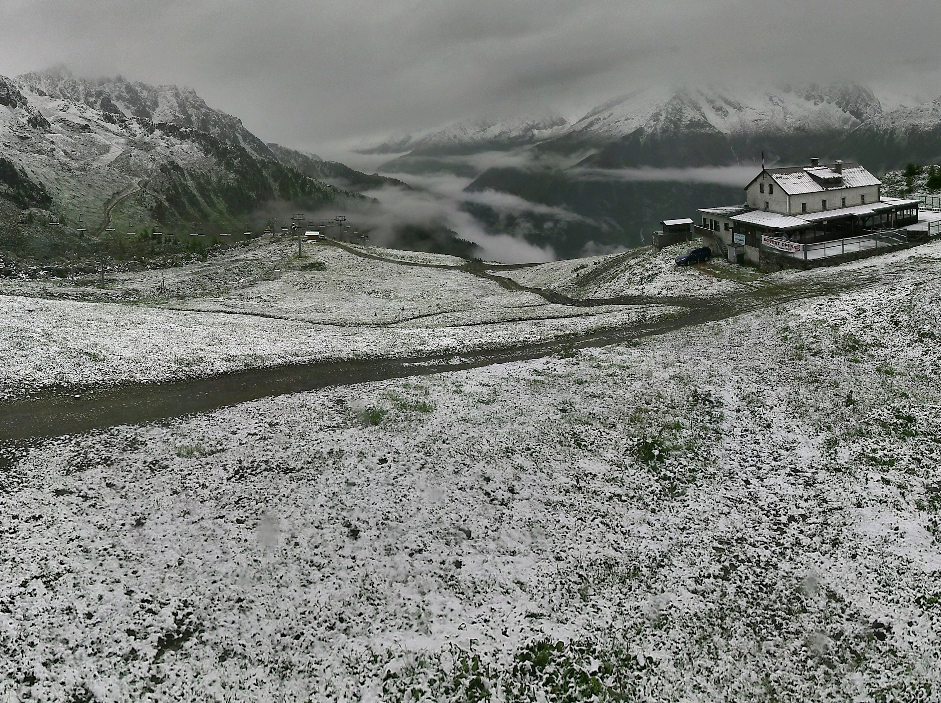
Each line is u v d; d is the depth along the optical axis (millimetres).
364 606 19750
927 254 59656
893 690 17203
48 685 16328
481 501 25219
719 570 22188
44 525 22219
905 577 21172
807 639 19156
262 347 44406
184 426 30516
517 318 60250
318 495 24938
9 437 28688
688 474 27828
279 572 20875
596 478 27266
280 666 17484
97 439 28828
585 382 36938
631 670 17812
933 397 32438
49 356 37844
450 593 20562
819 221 68812
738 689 17406
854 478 26797
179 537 22203
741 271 66625
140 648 17719
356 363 42500
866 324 42156
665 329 50031
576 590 21016
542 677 17406
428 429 30516
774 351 40969
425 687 16891
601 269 86125
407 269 105875
